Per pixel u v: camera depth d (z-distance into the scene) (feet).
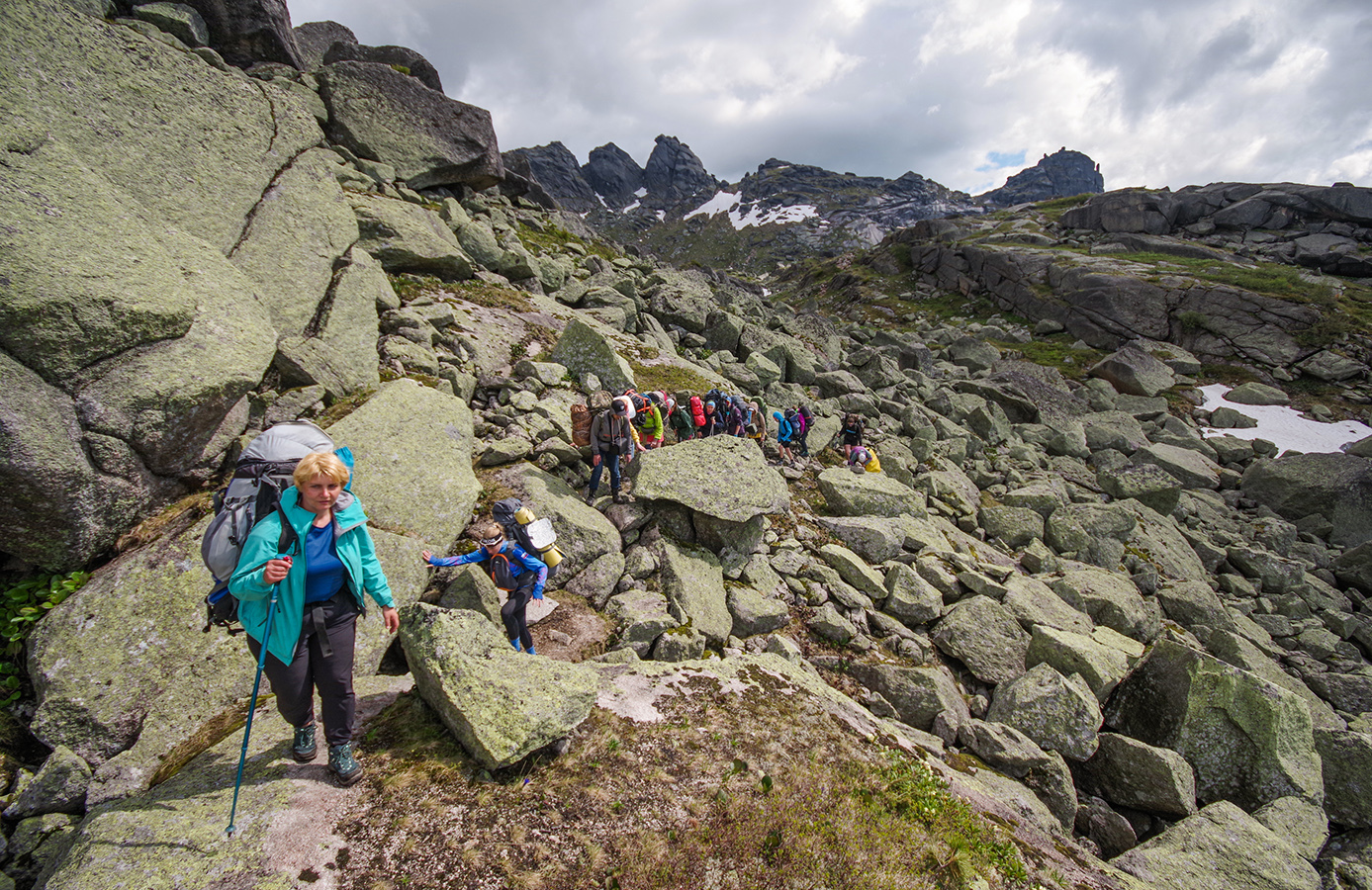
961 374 122.52
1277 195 214.28
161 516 21.86
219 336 24.23
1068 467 82.38
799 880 13.65
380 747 15.53
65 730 16.39
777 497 36.19
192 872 11.39
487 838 13.24
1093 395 117.29
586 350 47.44
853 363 95.40
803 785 16.83
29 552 18.78
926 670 29.89
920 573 40.42
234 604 13.03
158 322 21.70
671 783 15.81
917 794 17.99
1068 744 28.89
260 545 12.33
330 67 67.67
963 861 15.38
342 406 30.53
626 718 18.07
